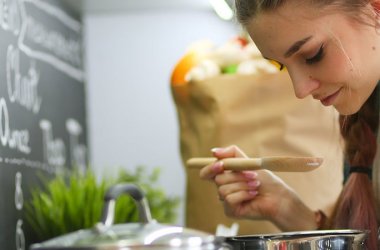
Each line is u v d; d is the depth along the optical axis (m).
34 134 1.88
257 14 1.11
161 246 0.83
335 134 1.56
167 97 2.58
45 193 1.90
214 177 1.39
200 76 1.73
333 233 1.05
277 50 1.12
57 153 2.11
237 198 1.40
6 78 1.68
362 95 1.15
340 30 1.09
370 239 1.32
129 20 2.59
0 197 1.56
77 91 2.41
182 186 2.56
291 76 1.13
